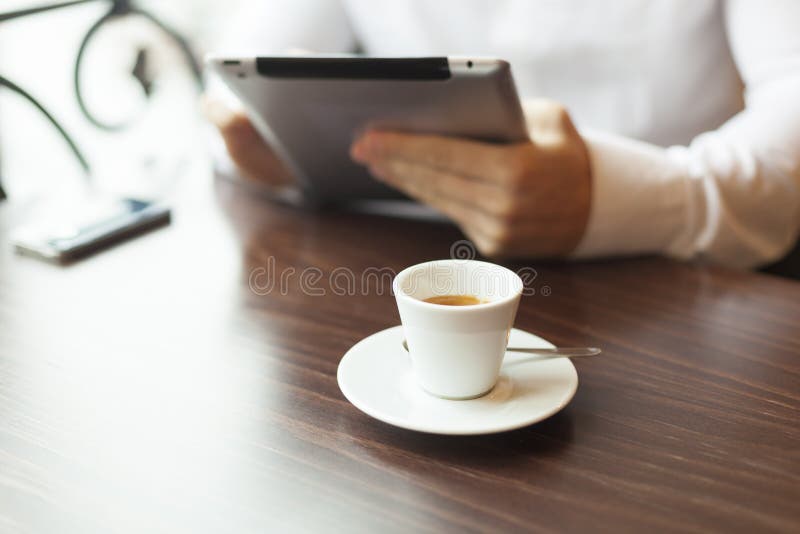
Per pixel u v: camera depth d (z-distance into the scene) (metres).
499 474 0.45
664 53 1.15
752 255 0.91
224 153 1.12
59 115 1.53
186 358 0.61
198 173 1.20
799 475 0.45
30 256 0.85
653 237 0.85
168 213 0.96
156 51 1.30
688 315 0.69
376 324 0.68
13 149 1.50
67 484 0.44
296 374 0.58
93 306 0.71
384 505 0.42
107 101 1.46
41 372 0.58
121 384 0.57
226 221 0.97
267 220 0.98
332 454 0.48
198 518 0.41
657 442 0.48
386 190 0.98
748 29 1.03
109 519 0.41
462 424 0.47
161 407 0.53
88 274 0.80
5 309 0.71
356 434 0.50
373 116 0.82
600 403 0.53
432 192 0.87
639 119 1.19
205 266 0.82
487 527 0.40
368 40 1.34
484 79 0.67
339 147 0.90
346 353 0.58
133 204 0.99
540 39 1.19
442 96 0.73
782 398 0.54
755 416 0.52
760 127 0.93
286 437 0.50
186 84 1.38
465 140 0.81
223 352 0.62
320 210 1.03
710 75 1.16
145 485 0.44
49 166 1.47
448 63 0.67
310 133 0.87
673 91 1.17
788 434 0.49
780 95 0.95
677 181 0.85
